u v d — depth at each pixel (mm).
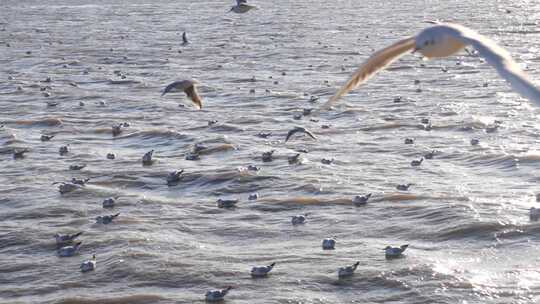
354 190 42562
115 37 123562
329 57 95812
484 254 33250
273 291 30422
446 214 37562
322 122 60500
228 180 45312
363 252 33781
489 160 47844
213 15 161000
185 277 32000
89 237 36625
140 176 46906
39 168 49219
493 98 66188
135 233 36875
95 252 34906
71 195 43312
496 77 75562
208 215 39812
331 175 45500
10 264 34219
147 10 178625
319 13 160500
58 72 90250
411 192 41656
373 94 70375
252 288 30781
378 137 55031
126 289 31344
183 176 46156
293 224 38000
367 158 49500
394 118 59969
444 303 28828
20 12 180500
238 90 75375
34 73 89938
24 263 34250
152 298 30359
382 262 32469
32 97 74562
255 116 63281
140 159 50781
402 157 49562
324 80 79312
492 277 30875
